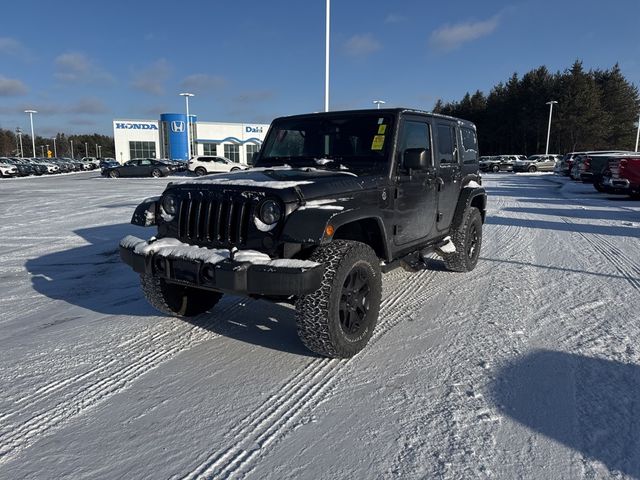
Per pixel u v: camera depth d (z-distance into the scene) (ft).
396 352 12.15
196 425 9.05
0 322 14.61
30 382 10.73
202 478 7.60
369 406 9.63
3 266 21.89
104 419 9.27
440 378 10.74
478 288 17.75
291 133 15.78
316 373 11.09
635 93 207.72
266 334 13.44
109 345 12.75
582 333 13.23
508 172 139.13
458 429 8.77
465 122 19.43
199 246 11.63
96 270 21.16
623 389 10.11
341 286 11.01
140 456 8.15
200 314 14.99
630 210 42.63
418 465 7.82
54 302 16.58
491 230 31.53
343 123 14.80
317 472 7.70
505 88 239.30
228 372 11.19
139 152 204.03
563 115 191.21
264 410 9.55
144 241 12.44
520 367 11.19
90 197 55.93
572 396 9.86
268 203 10.71
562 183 82.99
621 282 18.48
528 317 14.57
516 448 8.20
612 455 7.97
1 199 53.88
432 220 16.47
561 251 24.54
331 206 11.15
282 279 9.96
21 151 298.15
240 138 194.59
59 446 8.43
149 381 10.77
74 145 425.69
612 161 52.70
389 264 13.83
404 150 14.17
